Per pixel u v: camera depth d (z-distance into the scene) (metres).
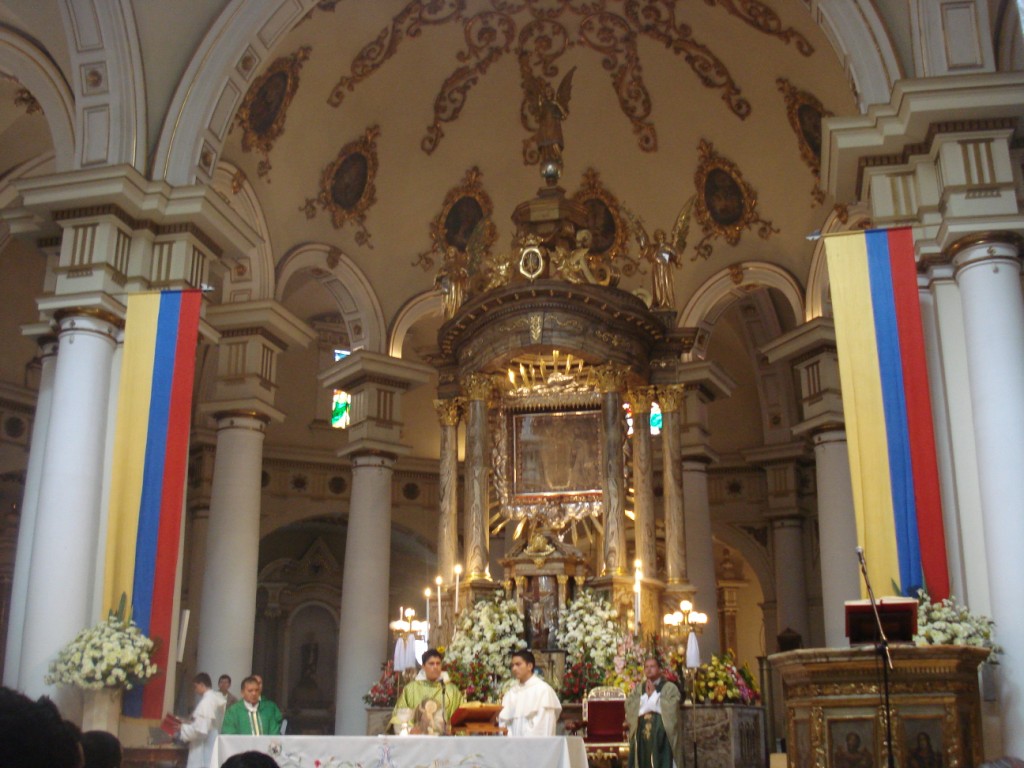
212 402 16.27
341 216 17.72
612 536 13.88
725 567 24.94
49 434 11.37
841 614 15.48
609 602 13.44
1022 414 9.75
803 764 8.40
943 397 10.43
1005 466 9.65
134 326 11.45
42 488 11.19
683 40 16.78
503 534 23.09
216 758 8.18
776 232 17.42
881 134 10.87
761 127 16.91
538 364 14.96
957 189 10.38
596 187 18.27
